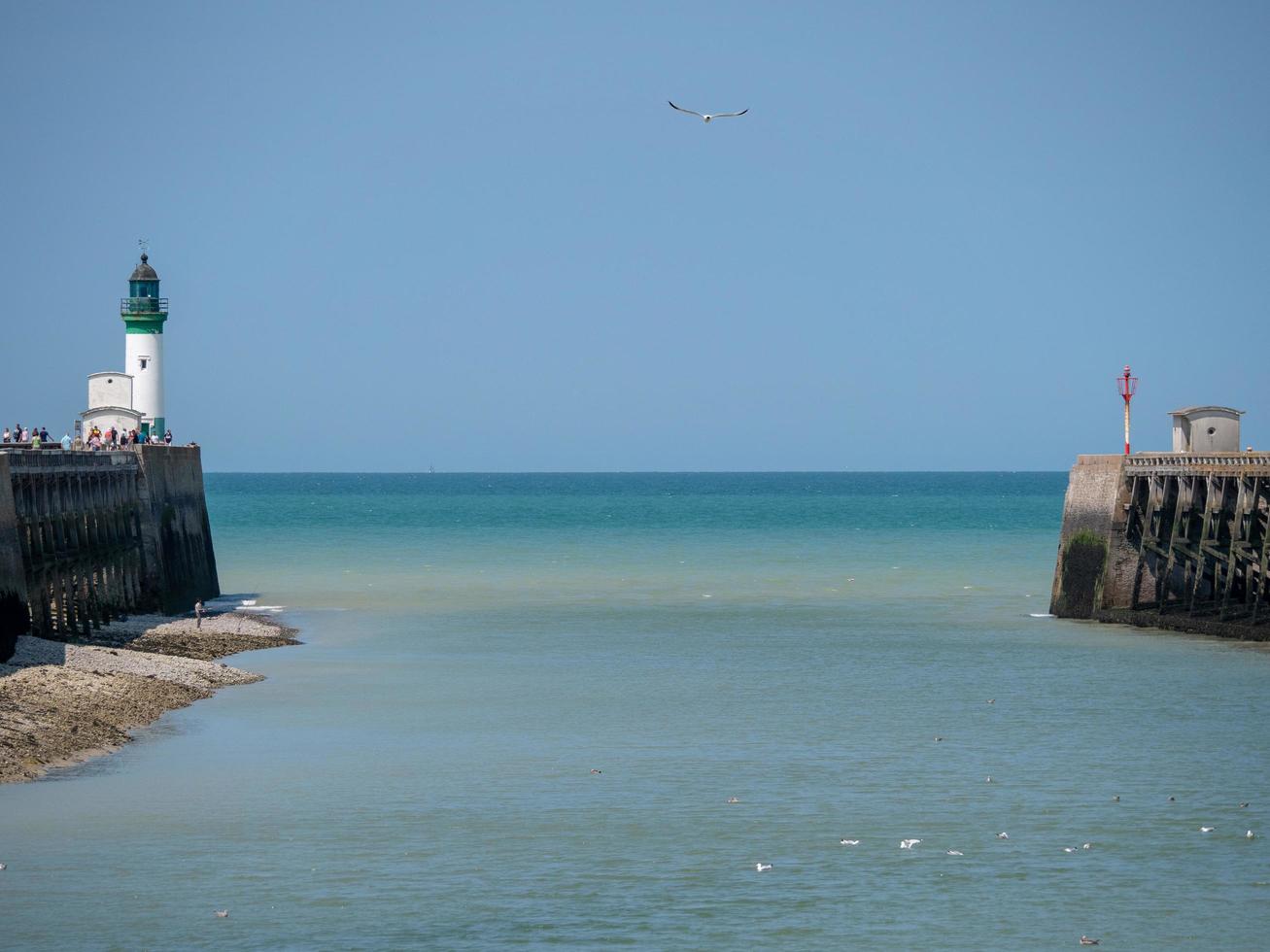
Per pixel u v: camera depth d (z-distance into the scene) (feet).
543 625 651.25
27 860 282.77
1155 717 422.41
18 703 379.35
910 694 462.60
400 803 324.19
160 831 301.63
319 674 499.51
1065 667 514.27
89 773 345.51
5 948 241.14
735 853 290.97
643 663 531.91
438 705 440.04
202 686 461.37
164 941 244.63
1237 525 574.56
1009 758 370.32
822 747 383.45
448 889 269.85
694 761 367.04
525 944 245.04
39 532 510.99
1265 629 566.77
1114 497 640.17
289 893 267.18
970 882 274.77
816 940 247.70
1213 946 246.27
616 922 254.68
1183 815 317.63
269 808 318.86
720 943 246.27
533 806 323.37
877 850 293.02
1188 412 625.41
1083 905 263.49
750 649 569.23
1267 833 304.30
